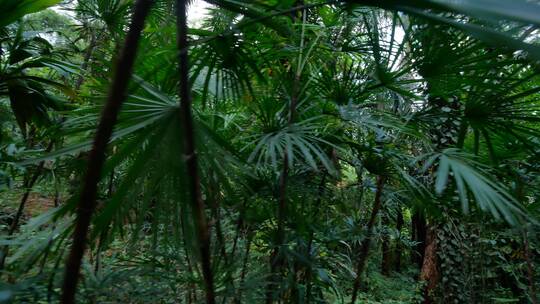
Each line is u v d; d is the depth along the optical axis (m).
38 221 1.23
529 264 2.38
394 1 0.65
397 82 1.54
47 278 1.15
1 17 1.12
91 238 1.26
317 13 1.81
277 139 1.38
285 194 1.58
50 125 1.83
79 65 2.06
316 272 1.68
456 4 0.46
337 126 1.67
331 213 1.89
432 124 1.78
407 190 1.84
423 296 4.21
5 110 2.00
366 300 3.98
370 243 2.00
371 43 1.57
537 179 1.95
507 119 1.57
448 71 1.36
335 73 1.77
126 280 1.37
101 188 1.82
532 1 0.38
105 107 0.89
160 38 1.53
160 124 1.20
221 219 1.81
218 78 1.60
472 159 1.52
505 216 1.05
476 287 3.68
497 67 1.26
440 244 3.81
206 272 1.27
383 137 1.79
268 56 1.68
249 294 1.48
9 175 1.68
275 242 1.60
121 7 1.88
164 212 1.26
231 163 1.37
